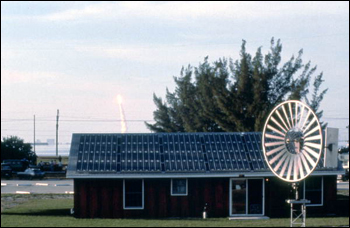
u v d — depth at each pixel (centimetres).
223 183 3148
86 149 3266
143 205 3106
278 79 5981
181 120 7250
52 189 5362
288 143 2559
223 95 6025
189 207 3123
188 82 6875
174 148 3303
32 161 9494
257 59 5978
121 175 3059
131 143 3350
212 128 6544
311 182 3212
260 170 3120
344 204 3694
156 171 3086
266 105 5888
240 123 5922
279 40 6012
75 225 2598
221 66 6147
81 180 3089
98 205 3088
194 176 3084
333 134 2605
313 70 6066
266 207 3158
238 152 3278
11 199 4341
